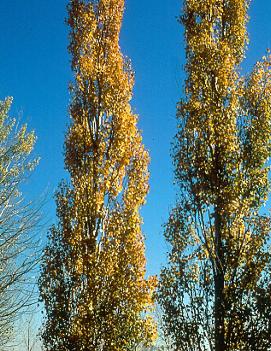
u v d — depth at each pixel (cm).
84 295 1518
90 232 1609
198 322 1195
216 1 1539
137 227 1627
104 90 1778
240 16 1524
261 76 1373
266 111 1331
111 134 1742
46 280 1539
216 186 1295
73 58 1841
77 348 1477
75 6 1891
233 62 1441
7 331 1361
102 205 1652
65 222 1611
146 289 1542
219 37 1516
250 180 1280
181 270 1253
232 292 1191
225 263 1224
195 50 1447
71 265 1562
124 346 1492
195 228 1290
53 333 1496
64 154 1742
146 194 1686
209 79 1419
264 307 1151
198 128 1368
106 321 1499
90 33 1848
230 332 1161
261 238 1227
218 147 1331
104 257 1561
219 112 1358
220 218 1269
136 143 1745
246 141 1321
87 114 1761
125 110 1761
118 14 1900
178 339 1196
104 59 1830
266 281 1183
